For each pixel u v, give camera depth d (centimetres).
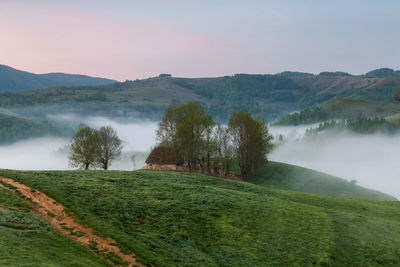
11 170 4494
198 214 4141
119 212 3619
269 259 3441
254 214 4450
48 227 2841
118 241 2953
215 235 3731
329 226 4394
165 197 4453
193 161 9850
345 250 3866
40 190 3631
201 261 3067
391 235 4481
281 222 4331
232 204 4656
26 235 2567
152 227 3519
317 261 3512
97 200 3766
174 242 3316
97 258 2600
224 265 3148
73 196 3672
